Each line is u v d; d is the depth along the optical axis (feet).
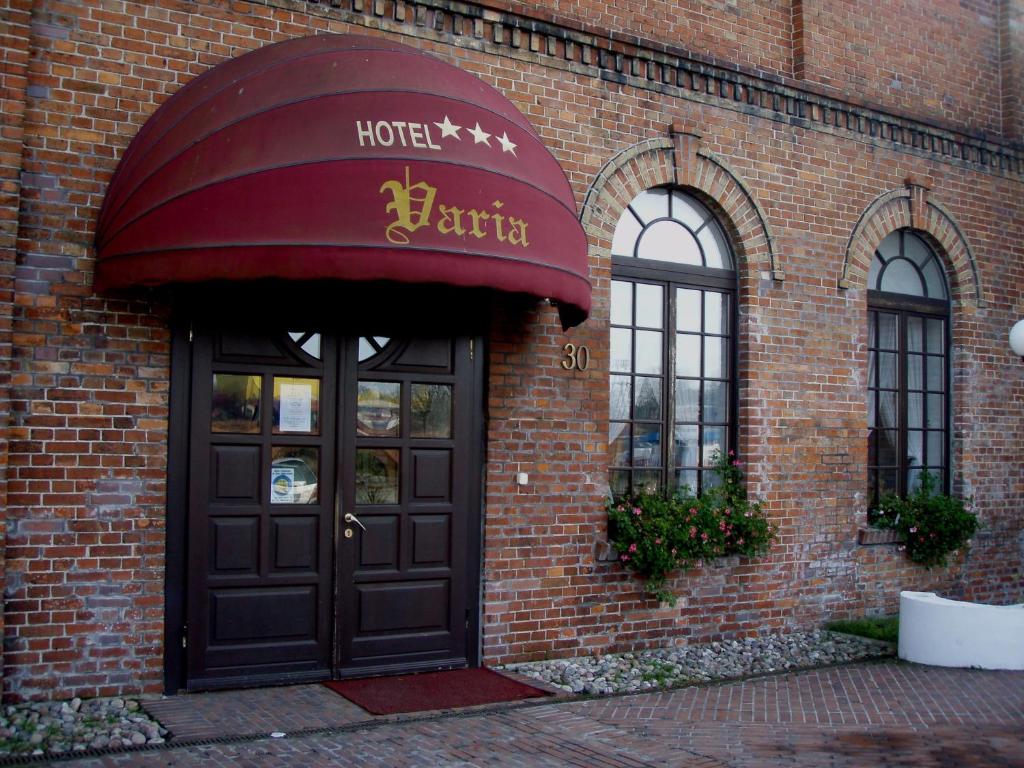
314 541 23.72
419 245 20.48
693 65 30.12
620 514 27.76
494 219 21.47
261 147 20.24
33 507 20.70
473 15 26.30
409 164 20.79
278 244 19.71
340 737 19.75
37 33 21.18
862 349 33.86
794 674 27.02
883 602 34.01
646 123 29.40
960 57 37.96
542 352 26.99
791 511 31.73
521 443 26.53
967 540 35.96
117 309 21.70
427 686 23.70
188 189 19.85
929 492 36.14
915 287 36.78
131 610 21.61
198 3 22.89
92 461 21.33
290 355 23.61
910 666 28.09
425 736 20.04
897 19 36.06
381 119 21.01
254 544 23.00
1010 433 38.29
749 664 27.81
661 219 30.50
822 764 19.26
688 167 30.07
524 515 26.48
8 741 18.49
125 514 21.62
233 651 22.67
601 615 27.68
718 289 31.50
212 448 22.63
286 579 23.30
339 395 23.99
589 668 26.23
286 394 23.56
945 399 37.37
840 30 34.30
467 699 22.80
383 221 20.29
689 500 29.58
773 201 31.94
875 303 35.37
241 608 22.79
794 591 31.68
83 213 21.45
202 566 22.36
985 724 22.26
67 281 21.22
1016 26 38.96
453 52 26.12
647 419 29.96
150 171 20.21
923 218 35.86
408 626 24.81
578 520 27.35
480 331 25.96
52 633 20.79
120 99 21.97
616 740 20.35
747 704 23.76
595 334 27.94
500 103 23.58
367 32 24.91
